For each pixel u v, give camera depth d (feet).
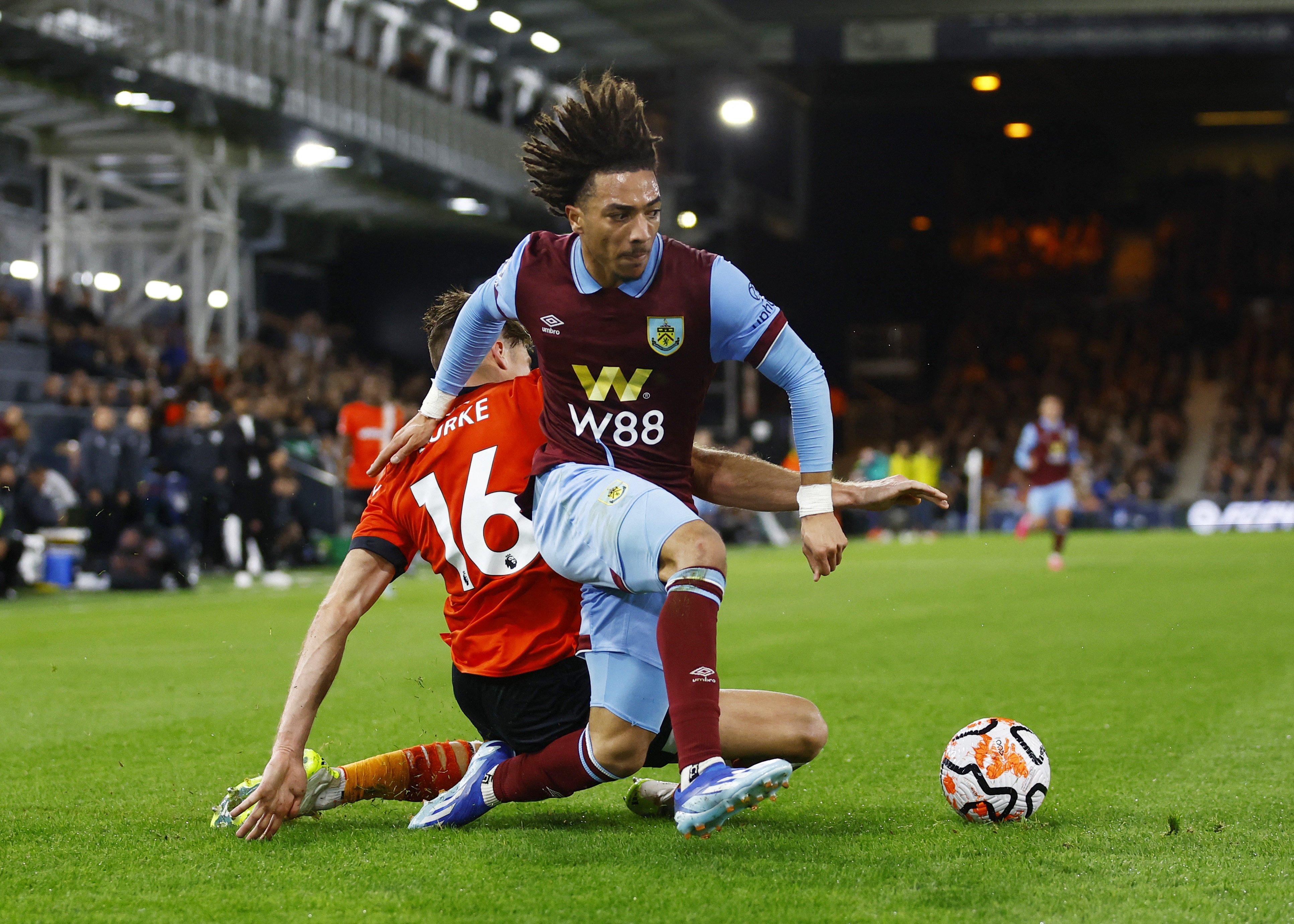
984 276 183.21
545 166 13.60
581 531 13.94
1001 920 10.91
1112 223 185.26
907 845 13.65
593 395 14.29
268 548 67.62
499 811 16.17
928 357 176.35
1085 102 166.40
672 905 11.37
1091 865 12.71
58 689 27.96
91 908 11.57
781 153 155.02
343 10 98.99
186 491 69.77
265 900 11.77
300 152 92.89
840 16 128.57
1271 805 15.78
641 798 15.62
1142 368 169.78
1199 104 170.60
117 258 99.60
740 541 115.44
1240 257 179.01
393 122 101.24
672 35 122.83
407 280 140.15
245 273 120.78
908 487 14.64
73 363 82.53
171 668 31.83
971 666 30.50
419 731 22.12
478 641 15.02
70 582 62.75
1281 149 186.29
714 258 14.16
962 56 129.18
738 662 31.50
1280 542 98.02
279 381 98.99
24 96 82.79
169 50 77.41
